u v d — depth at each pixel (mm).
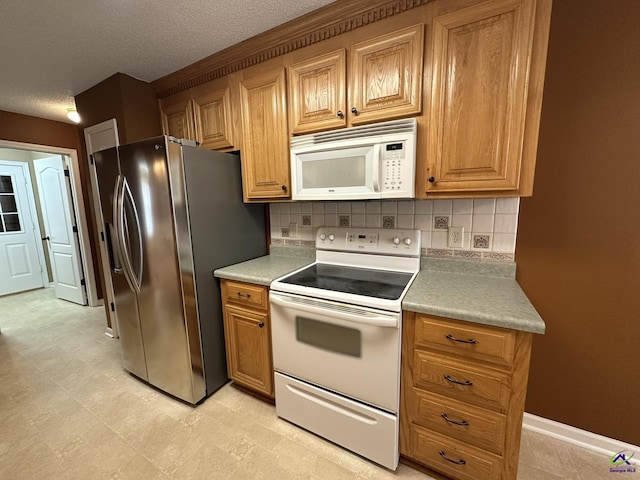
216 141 1993
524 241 1444
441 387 1195
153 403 1850
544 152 1349
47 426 1659
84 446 1518
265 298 1638
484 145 1178
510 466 1123
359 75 1404
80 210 3479
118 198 1778
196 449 1491
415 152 1300
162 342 1827
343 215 1930
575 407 1452
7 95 2461
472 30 1143
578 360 1415
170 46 1771
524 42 1062
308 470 1368
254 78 1733
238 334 1820
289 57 1627
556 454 1417
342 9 1389
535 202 1396
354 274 1664
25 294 4230
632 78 1169
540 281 1439
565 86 1274
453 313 1102
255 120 1772
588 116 1255
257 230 2199
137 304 1895
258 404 1829
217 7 1426
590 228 1316
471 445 1181
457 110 1207
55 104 2711
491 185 1185
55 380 2111
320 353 1424
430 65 1244
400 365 1261
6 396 1934
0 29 1566
